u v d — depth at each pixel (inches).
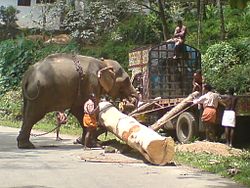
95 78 714.2
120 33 1390.3
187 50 806.5
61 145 727.7
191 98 714.8
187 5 1503.4
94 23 1401.3
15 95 1296.8
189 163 544.7
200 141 673.0
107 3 1374.3
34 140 805.2
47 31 1587.1
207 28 1312.7
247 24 1272.1
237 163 522.6
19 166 513.7
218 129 711.7
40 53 1368.1
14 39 1599.4
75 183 424.5
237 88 853.2
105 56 1290.6
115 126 615.2
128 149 618.5
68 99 707.4
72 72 704.4
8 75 1378.0
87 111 667.4
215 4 1536.7
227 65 978.7
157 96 788.0
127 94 751.7
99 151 641.6
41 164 530.0
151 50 788.0
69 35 1483.8
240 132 714.8
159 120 709.3
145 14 1453.0
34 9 1696.6
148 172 486.3
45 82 691.4
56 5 1483.8
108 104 671.8
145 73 797.9
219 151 609.0
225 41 1106.1
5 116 1269.7
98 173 476.7
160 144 531.2
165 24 1234.6
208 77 947.3
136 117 765.3
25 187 403.2
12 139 807.1
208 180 446.3
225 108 674.8
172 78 796.0
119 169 503.2
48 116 1143.6
